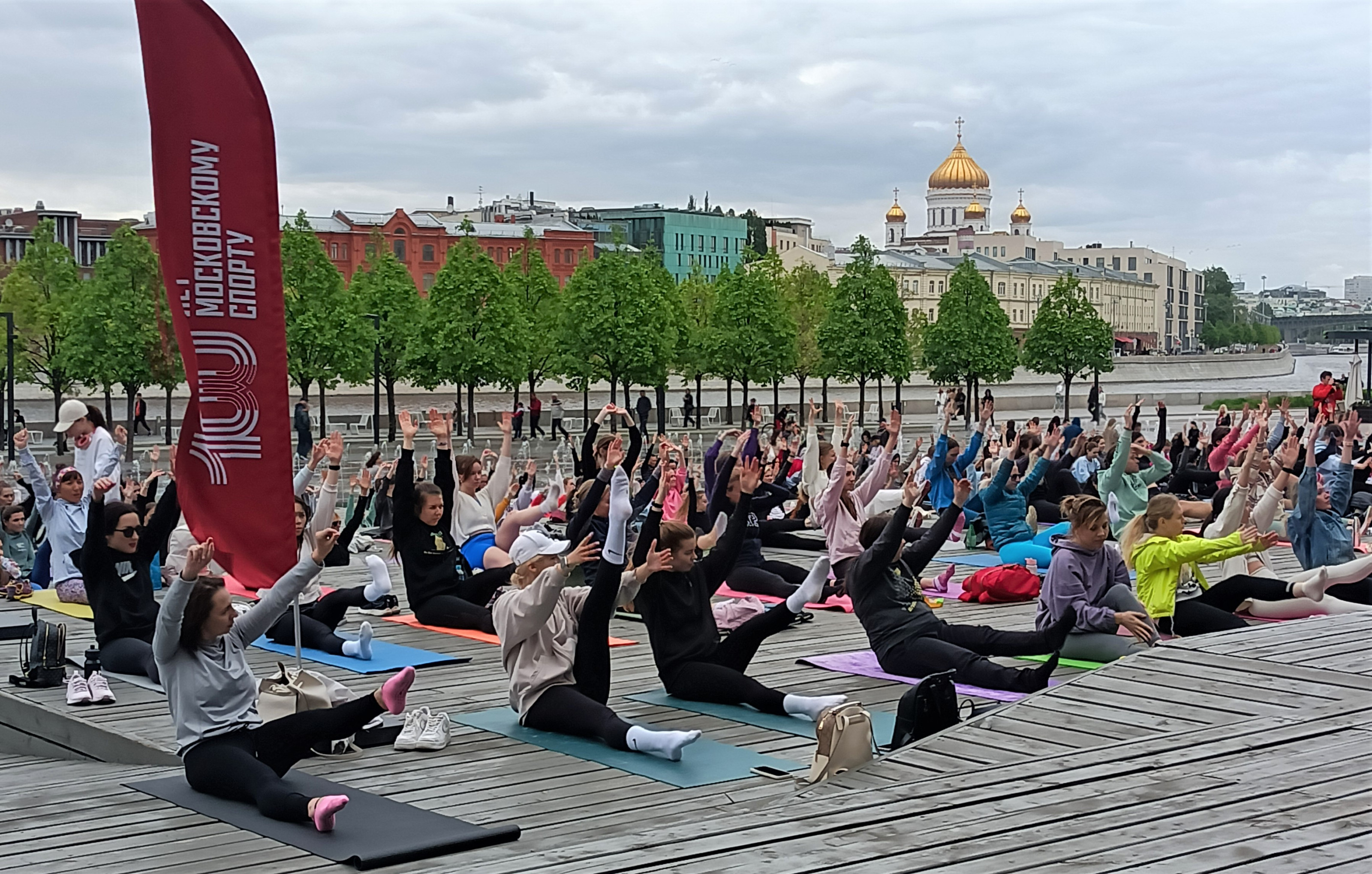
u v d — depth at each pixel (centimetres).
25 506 1836
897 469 2370
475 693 1062
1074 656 1138
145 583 1147
